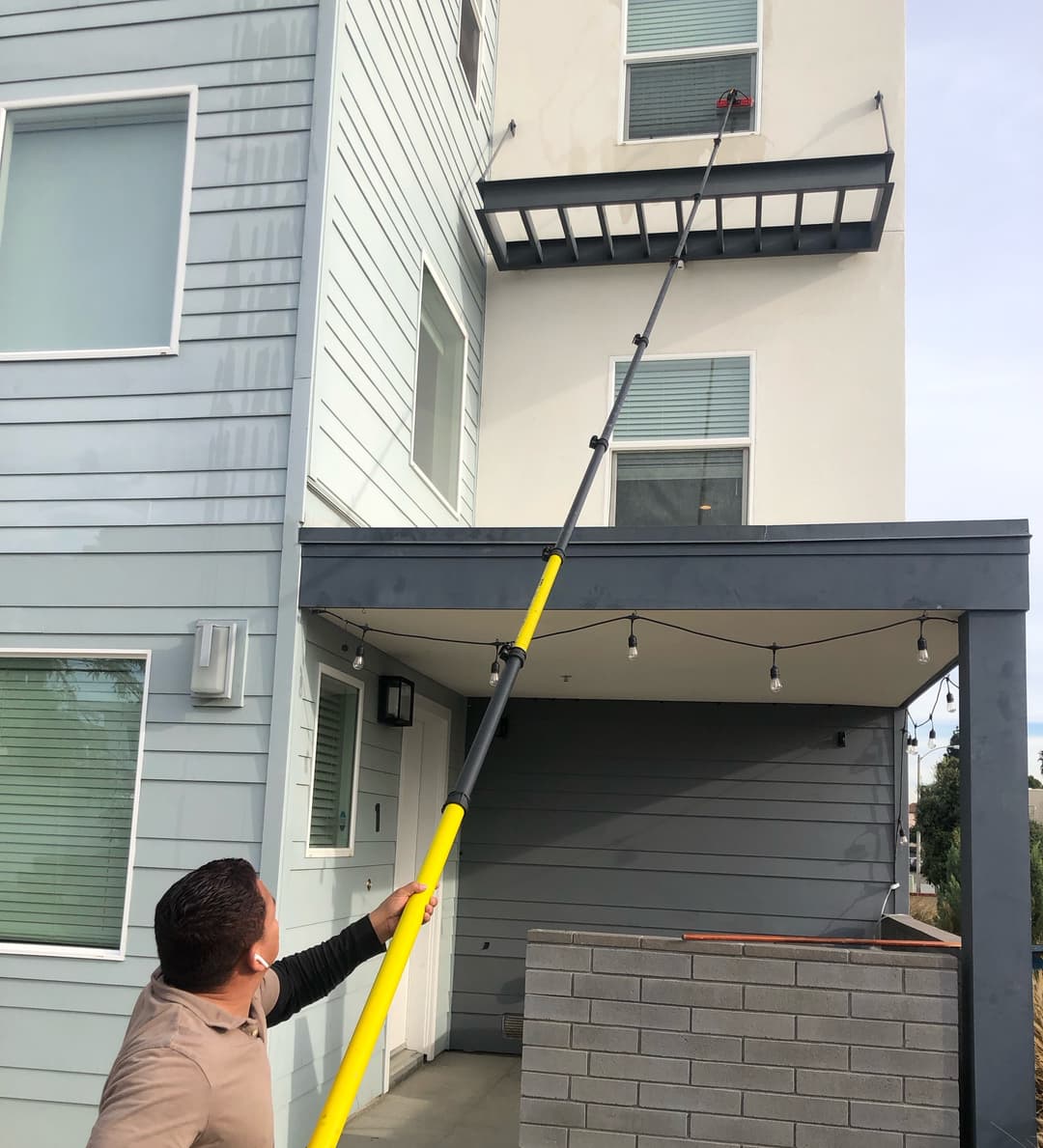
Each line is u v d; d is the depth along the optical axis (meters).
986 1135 3.76
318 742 4.71
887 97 6.97
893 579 4.12
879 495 6.57
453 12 6.52
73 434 4.65
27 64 4.98
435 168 6.15
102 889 4.34
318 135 4.65
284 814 4.23
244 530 4.46
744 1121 4.03
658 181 6.54
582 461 6.90
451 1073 6.09
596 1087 4.13
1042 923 12.32
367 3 5.12
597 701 6.98
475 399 6.95
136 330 4.74
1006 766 3.96
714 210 6.98
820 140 6.98
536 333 7.09
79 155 4.93
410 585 4.36
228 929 1.59
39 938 4.35
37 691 4.55
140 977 4.18
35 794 4.47
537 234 7.16
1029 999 3.80
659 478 6.84
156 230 4.80
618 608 4.27
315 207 4.60
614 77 7.32
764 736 6.80
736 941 4.38
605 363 6.98
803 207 6.93
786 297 6.86
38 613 4.55
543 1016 4.20
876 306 6.77
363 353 5.05
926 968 4.02
